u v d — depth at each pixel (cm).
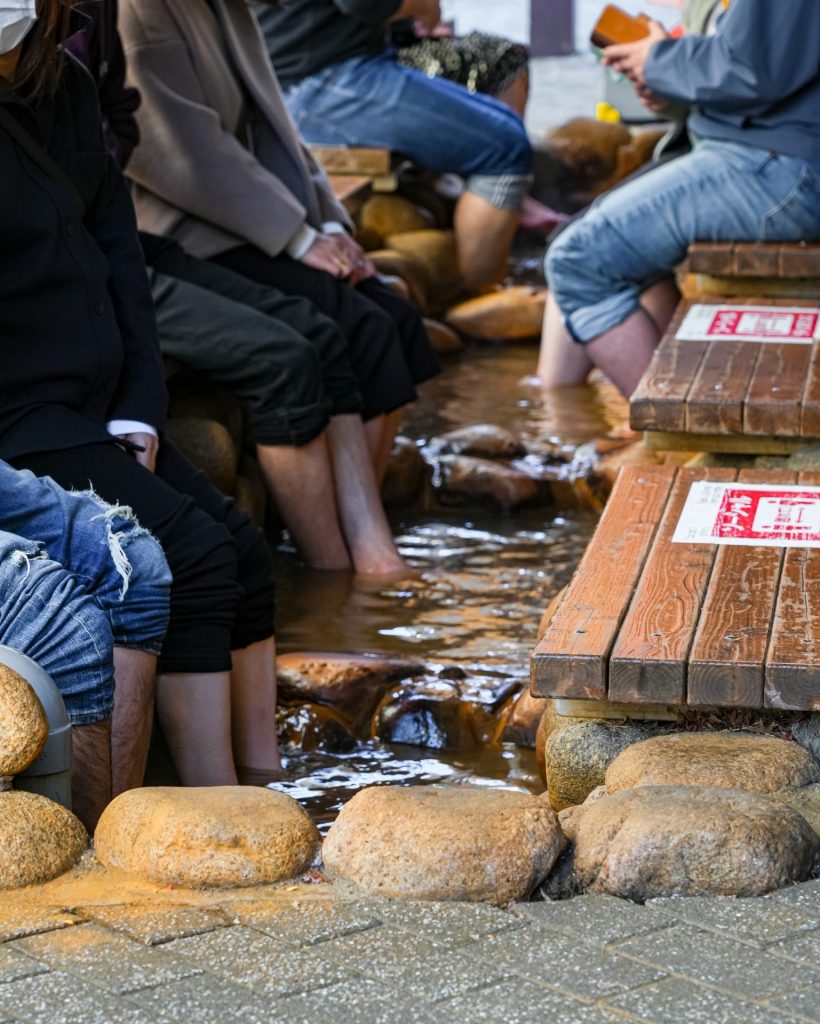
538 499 545
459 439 573
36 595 272
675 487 360
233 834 237
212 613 330
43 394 334
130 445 340
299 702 374
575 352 667
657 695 269
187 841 236
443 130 760
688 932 212
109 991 199
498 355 739
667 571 308
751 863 225
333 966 204
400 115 758
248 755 357
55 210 332
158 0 466
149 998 197
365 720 375
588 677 271
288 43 755
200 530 331
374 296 524
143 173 474
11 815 240
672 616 287
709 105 523
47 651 271
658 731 284
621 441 573
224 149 478
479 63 800
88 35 404
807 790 255
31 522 297
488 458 566
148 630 302
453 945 210
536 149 977
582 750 283
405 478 548
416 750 366
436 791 246
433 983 199
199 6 479
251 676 356
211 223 486
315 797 339
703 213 534
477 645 418
